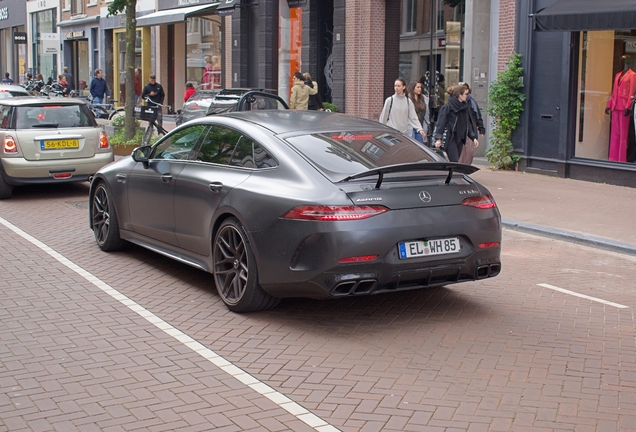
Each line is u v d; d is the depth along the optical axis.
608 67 14.24
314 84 19.39
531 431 4.27
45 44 39.22
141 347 5.59
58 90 32.88
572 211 11.48
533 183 14.30
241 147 6.67
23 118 12.34
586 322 6.38
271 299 6.29
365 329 6.04
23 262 8.20
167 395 4.72
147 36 33.66
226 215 6.50
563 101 14.85
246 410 4.51
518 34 15.64
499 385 4.94
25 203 12.20
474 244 6.09
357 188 5.79
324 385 4.91
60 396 4.70
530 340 5.86
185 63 31.50
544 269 8.35
